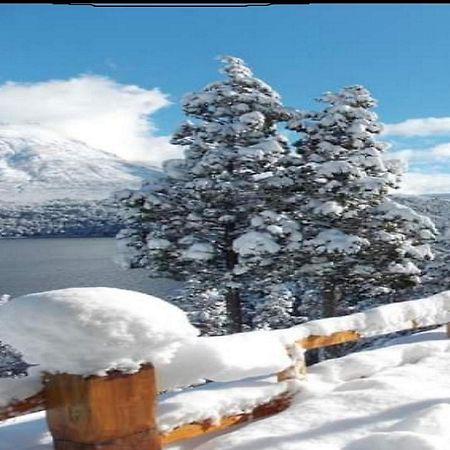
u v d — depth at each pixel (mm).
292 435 3301
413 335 6641
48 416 2844
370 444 3053
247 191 21719
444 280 26000
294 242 20203
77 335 2574
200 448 3260
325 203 20531
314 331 4496
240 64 22578
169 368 3027
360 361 4773
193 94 22266
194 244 20875
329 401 3818
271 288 22625
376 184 20438
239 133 21719
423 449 2902
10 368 19219
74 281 72250
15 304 2705
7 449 3023
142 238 22031
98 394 2660
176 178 22078
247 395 3621
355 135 21203
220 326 28797
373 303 25078
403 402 3760
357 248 19844
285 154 22344
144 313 2701
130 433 2754
